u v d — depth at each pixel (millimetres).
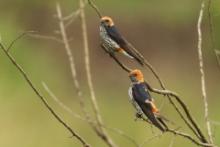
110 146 5730
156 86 20031
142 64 7621
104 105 18719
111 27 8023
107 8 26266
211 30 7504
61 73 20938
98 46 23438
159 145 13625
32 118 16391
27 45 21406
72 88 19359
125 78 21812
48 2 25031
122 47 7945
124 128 15539
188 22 25766
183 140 13836
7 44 20953
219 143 14422
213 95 21656
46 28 24016
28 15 24625
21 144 15211
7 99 17297
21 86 18203
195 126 7234
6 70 18812
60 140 15281
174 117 16016
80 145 15039
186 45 25000
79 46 22812
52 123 16094
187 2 26156
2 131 15625
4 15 24266
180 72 23062
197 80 22188
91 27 24141
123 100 19781
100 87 21406
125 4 26438
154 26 25984
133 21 26141
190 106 18500
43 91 18641
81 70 22156
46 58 21234
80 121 15984
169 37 25453
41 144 15227
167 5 26406
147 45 25312
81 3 6465
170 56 24547
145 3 26453
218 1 22375
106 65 22625
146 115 7254
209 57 23422
